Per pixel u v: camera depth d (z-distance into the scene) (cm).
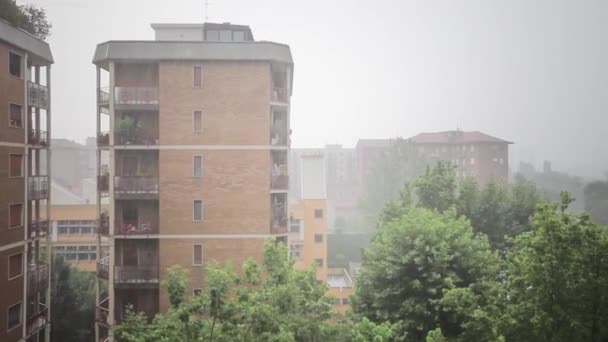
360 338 1596
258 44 3091
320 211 5603
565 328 1686
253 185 3075
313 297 1956
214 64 3070
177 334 1650
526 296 1781
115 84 3125
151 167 3166
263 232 3066
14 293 2633
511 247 3161
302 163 5878
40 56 2870
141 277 3022
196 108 3059
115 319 3052
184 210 3055
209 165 3062
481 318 1825
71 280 4169
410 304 2319
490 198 3359
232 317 1678
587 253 1702
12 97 2622
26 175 2742
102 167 3297
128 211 3148
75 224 5747
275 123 3241
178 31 3572
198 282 3042
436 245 2397
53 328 3781
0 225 2517
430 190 3425
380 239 2756
